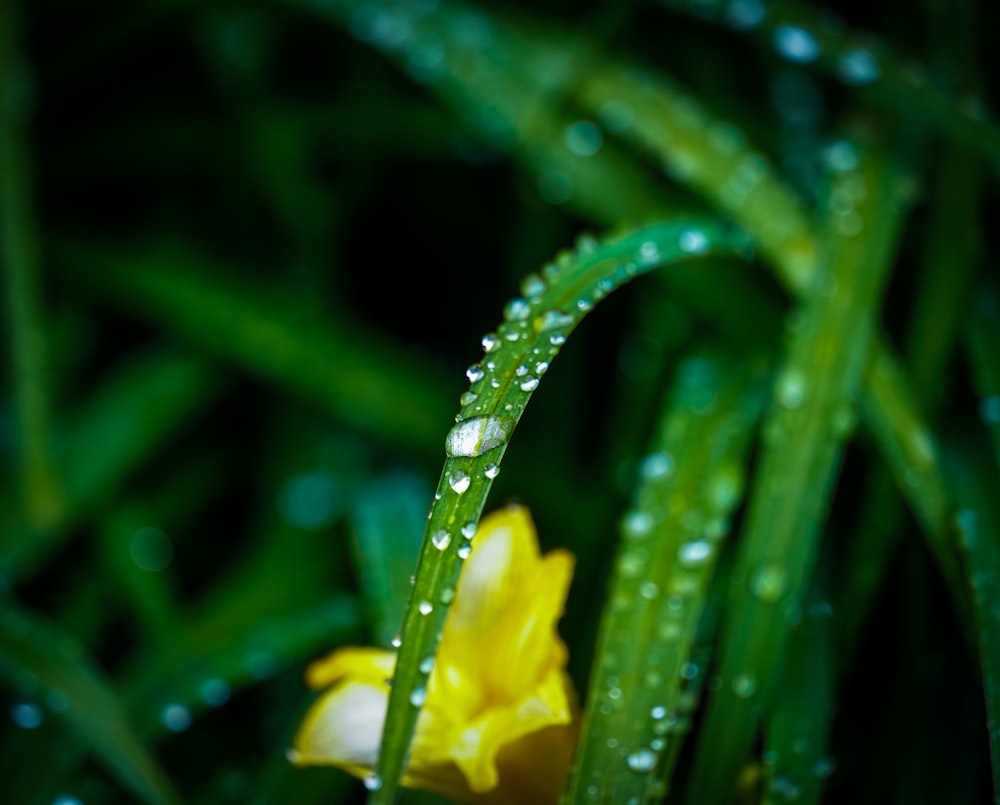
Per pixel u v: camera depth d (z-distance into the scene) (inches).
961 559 17.6
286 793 18.1
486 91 20.6
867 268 18.7
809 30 19.7
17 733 18.4
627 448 20.2
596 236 21.5
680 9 20.2
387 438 20.6
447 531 15.8
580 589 19.5
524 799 16.4
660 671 16.8
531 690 16.2
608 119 20.2
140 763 17.8
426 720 16.2
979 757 18.1
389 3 20.8
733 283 20.0
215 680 18.9
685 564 17.5
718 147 19.7
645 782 16.4
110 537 20.7
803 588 17.7
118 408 21.1
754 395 18.9
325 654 19.6
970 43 20.0
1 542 20.0
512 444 20.7
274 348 21.0
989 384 18.7
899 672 18.6
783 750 17.3
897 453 18.1
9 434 20.6
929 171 20.1
